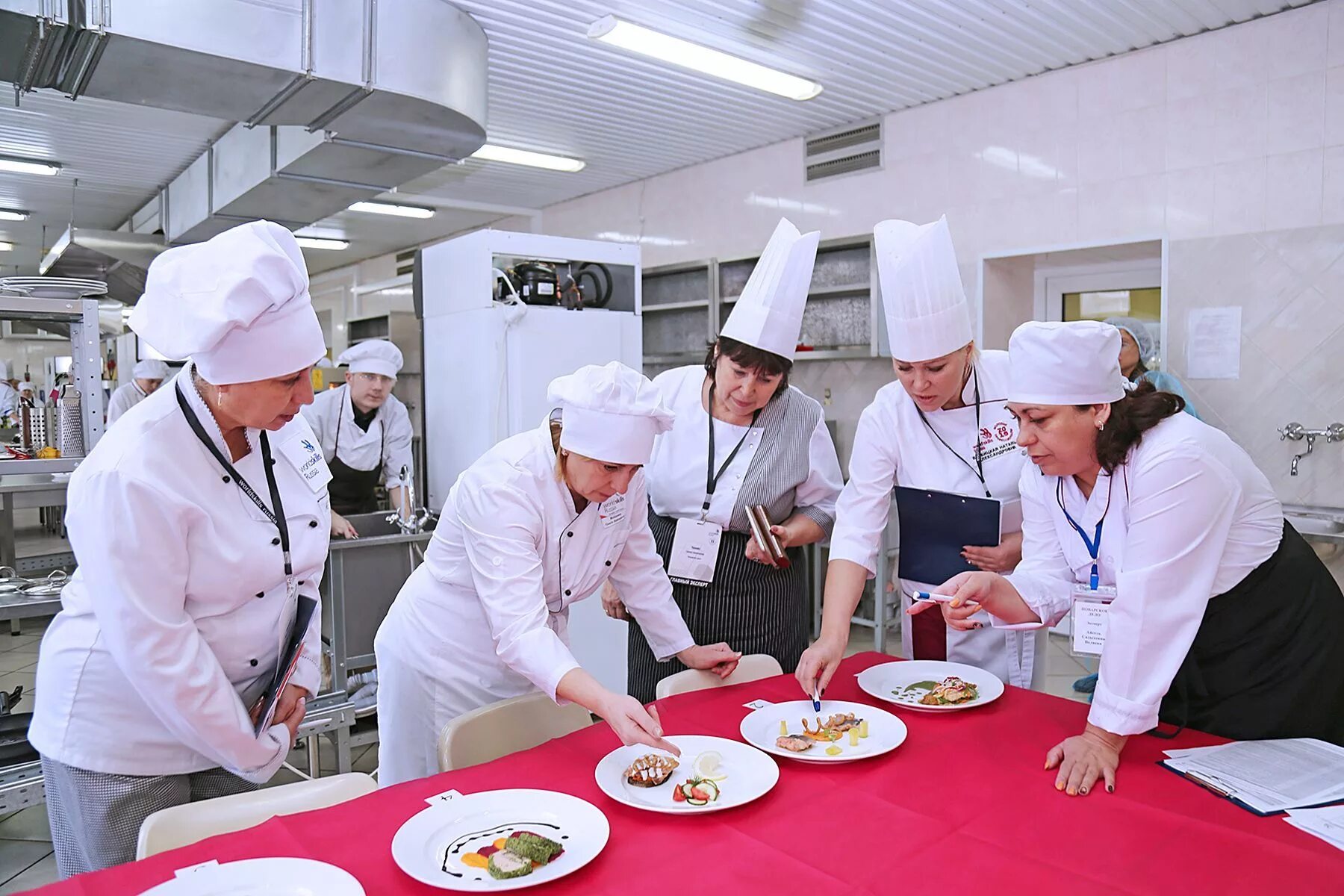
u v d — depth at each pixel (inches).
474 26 151.7
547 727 68.5
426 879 42.1
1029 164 183.2
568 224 294.8
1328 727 63.2
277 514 62.6
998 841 47.2
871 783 54.9
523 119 209.0
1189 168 162.6
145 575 53.4
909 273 75.4
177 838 49.9
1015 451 83.4
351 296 413.1
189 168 242.1
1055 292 197.8
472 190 280.7
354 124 151.0
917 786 54.4
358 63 133.0
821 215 219.9
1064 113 177.6
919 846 46.8
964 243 194.2
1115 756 56.4
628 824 49.6
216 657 59.2
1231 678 62.6
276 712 64.6
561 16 152.9
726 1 147.0
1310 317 150.9
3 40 113.9
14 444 162.6
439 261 150.3
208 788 63.4
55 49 118.0
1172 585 55.8
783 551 83.9
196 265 52.7
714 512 88.3
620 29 154.0
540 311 143.0
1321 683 62.3
